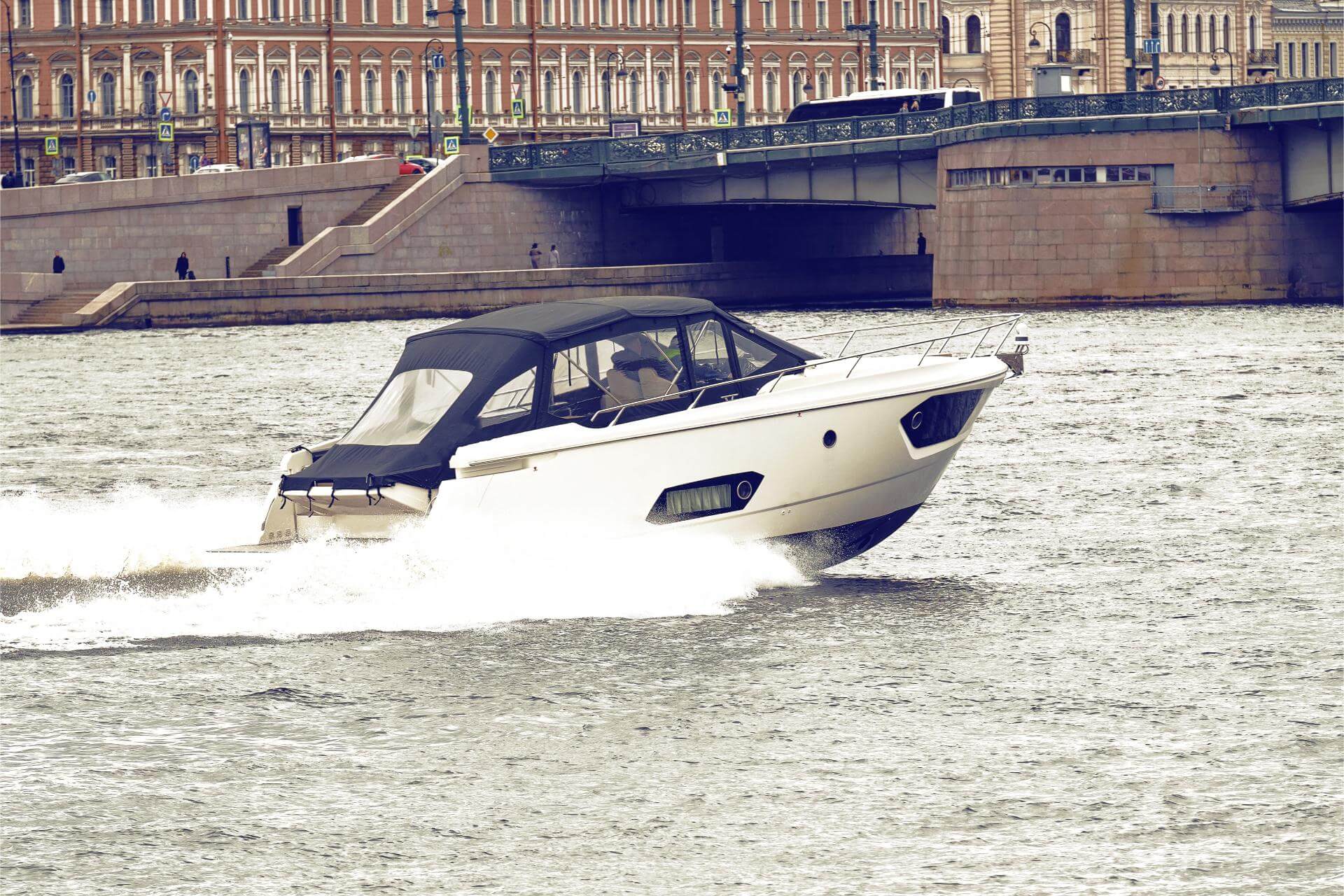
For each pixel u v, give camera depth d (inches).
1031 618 1996.8
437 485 1953.7
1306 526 2559.1
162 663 1785.2
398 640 1863.9
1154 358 5265.8
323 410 4387.3
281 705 1669.5
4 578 2014.0
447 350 2027.6
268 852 1359.5
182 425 4109.3
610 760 1535.4
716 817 1413.6
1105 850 1343.5
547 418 1983.3
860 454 2082.9
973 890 1282.0
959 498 2829.7
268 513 2030.0
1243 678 1753.2
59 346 6815.9
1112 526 2581.2
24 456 3587.6
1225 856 1330.0
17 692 1704.0
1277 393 4266.7
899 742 1571.1
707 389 2065.7
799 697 1692.9
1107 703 1678.2
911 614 2010.3
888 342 6082.7
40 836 1389.0
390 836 1385.3
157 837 1386.6
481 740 1582.2
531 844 1368.1
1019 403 4151.1
